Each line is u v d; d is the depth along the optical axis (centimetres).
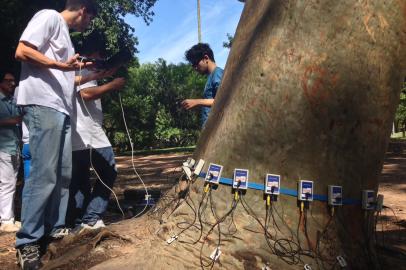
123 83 473
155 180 1218
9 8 1089
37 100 378
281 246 301
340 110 315
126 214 624
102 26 1834
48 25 386
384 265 343
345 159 319
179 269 296
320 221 313
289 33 318
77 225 464
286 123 314
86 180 490
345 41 314
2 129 580
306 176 314
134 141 4756
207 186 321
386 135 337
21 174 952
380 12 320
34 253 374
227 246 301
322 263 302
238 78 336
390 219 618
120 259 319
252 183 314
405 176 1162
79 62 400
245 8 379
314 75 312
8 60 698
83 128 462
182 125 5069
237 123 322
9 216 585
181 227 318
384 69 325
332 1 313
